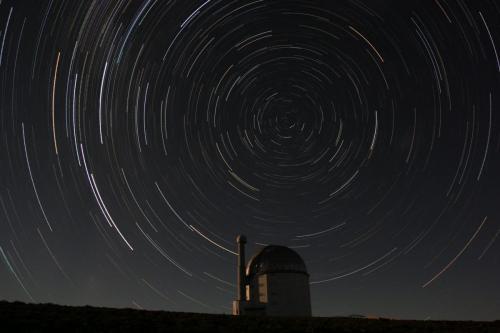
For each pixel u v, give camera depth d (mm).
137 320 23484
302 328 24266
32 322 20484
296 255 45781
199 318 26344
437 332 24234
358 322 27828
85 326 20844
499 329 25406
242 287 45531
